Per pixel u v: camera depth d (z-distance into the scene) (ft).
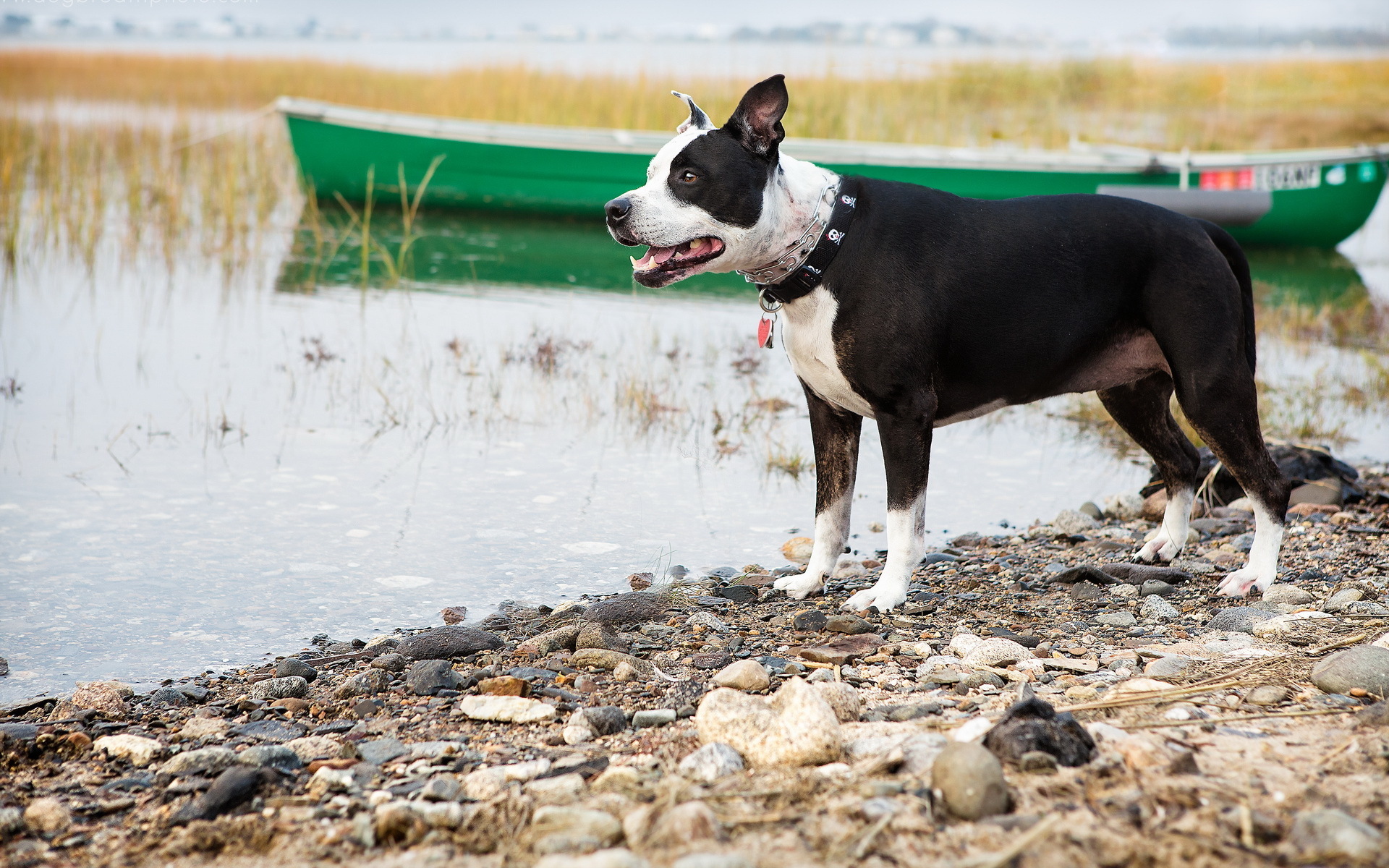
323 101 74.69
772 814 8.02
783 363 30.07
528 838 7.98
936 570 16.58
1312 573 15.21
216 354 28.73
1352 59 113.29
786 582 15.37
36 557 16.62
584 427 24.49
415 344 30.35
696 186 12.92
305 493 19.92
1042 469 23.11
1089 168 42.98
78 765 10.17
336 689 11.89
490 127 46.24
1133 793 8.00
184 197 47.29
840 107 60.39
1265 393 27.63
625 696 11.40
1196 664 11.37
